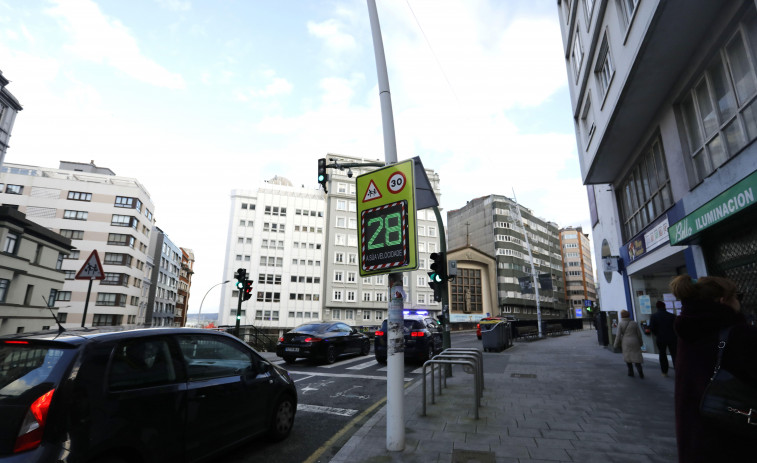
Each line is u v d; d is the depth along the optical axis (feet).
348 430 16.60
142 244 207.21
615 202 47.88
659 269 39.32
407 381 29.58
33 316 82.58
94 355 9.16
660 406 19.66
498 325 51.21
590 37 39.81
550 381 27.20
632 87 29.01
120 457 9.10
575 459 12.55
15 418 7.73
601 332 56.29
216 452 11.75
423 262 209.26
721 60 23.71
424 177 26.16
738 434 5.61
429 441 14.28
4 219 73.26
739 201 19.10
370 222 15.49
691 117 28.19
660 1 21.56
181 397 10.75
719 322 6.46
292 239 204.95
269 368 15.21
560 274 300.61
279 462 12.98
